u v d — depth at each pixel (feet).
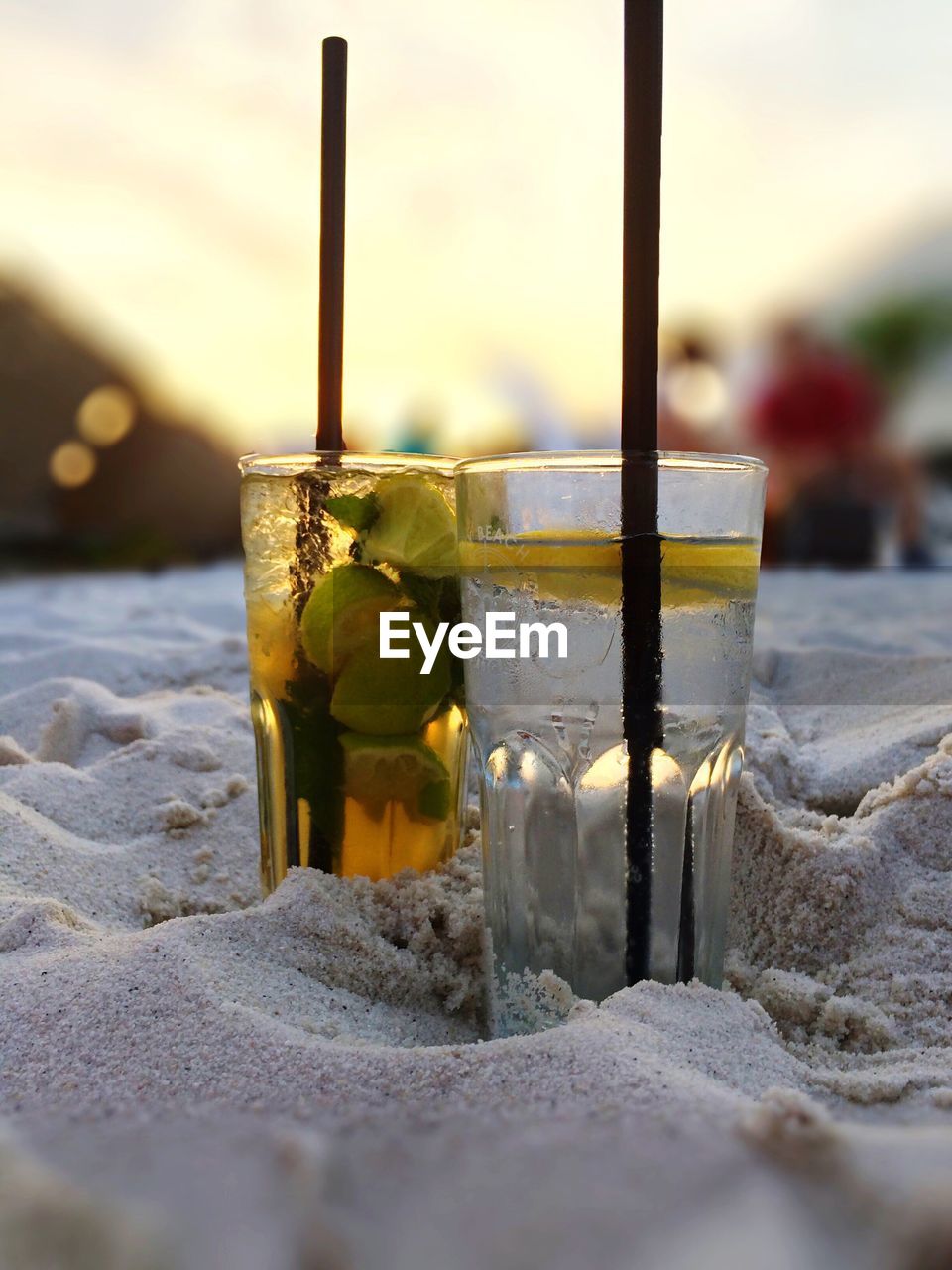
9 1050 1.01
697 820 1.12
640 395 1.09
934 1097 0.97
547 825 1.12
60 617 3.39
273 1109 0.88
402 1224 0.64
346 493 1.29
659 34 1.10
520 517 1.10
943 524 7.45
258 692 1.36
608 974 1.12
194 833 1.63
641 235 1.09
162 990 1.07
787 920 1.33
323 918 1.23
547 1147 0.75
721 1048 1.01
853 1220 0.63
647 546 1.08
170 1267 0.60
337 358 1.46
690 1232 0.63
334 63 1.46
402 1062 0.95
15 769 1.76
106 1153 0.74
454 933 1.26
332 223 1.46
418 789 1.34
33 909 1.26
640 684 1.09
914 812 1.39
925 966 1.26
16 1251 0.63
